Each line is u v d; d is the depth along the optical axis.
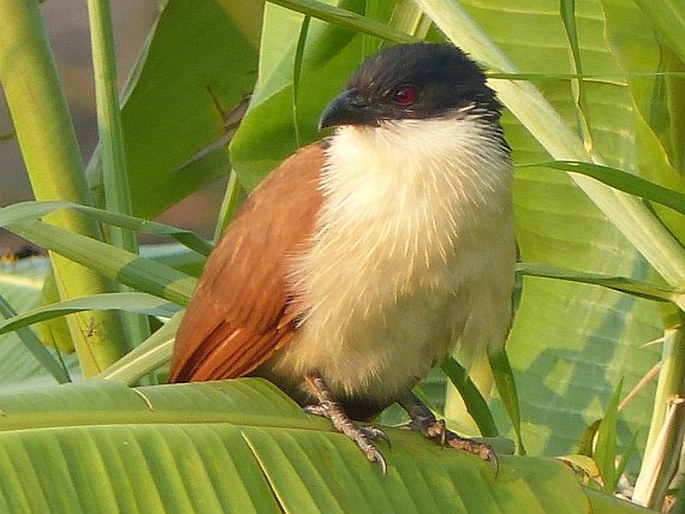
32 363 4.49
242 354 4.26
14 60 4.34
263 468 4.16
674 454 4.29
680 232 4.29
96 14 4.34
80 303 4.27
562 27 4.39
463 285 4.25
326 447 4.18
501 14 4.39
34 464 4.12
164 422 4.15
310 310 4.25
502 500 4.19
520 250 4.42
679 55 4.20
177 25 4.45
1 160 5.05
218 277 4.26
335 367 4.26
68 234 4.27
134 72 4.47
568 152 4.26
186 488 4.14
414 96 4.27
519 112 4.27
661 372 4.29
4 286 4.54
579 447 4.34
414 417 4.29
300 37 4.29
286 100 4.37
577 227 4.40
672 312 4.28
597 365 4.40
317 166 4.27
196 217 5.31
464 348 4.28
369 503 4.17
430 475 4.19
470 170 4.25
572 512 4.19
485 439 4.25
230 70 4.47
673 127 4.27
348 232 4.24
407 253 4.24
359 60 4.37
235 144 4.38
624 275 4.39
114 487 4.13
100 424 4.14
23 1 4.34
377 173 4.25
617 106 4.39
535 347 4.41
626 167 4.39
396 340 4.26
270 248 4.25
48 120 4.34
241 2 4.43
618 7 4.27
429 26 4.36
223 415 4.17
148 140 4.48
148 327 4.37
